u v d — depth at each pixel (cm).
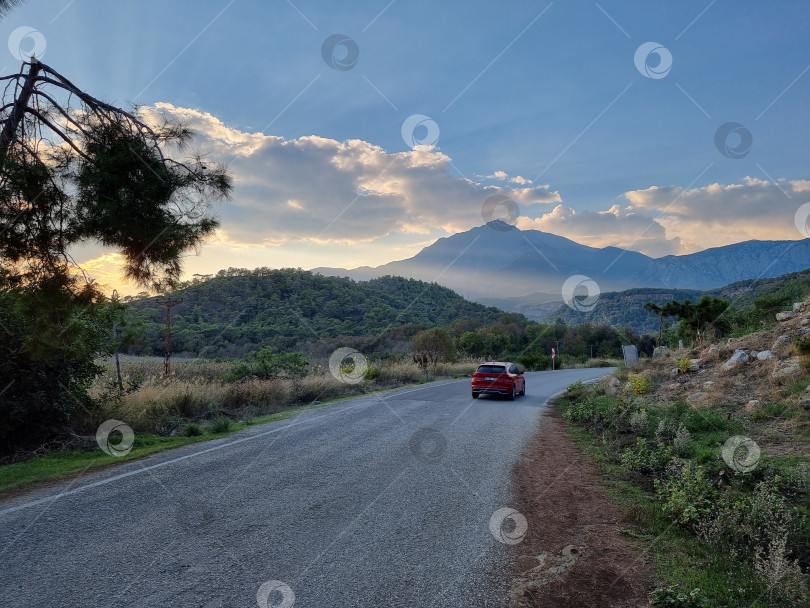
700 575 363
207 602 301
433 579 346
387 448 800
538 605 315
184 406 1120
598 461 752
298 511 483
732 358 1284
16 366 764
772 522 414
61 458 704
